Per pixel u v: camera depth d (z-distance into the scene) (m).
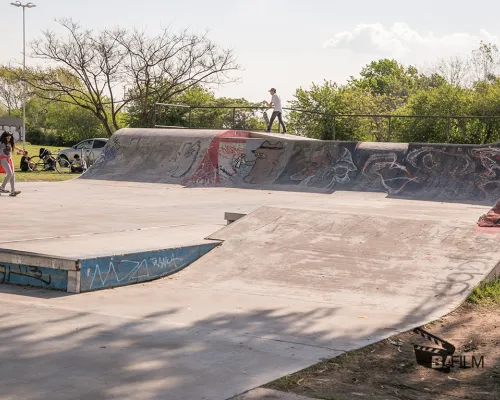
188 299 7.25
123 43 40.16
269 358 5.14
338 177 21.20
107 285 7.68
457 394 4.55
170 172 23.36
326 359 5.18
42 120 85.69
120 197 18.00
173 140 24.66
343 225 9.94
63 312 6.41
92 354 5.09
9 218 12.54
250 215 10.48
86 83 40.69
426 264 8.44
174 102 44.06
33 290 7.45
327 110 42.56
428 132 38.69
